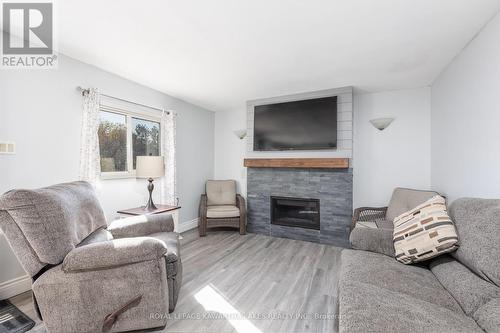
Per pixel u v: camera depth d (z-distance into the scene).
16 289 2.00
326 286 2.16
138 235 2.08
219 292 2.06
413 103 3.34
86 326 1.42
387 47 2.24
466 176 2.18
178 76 2.97
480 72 1.94
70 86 2.42
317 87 3.37
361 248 1.85
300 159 3.53
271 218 3.86
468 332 0.91
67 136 2.38
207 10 1.70
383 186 3.49
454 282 1.26
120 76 2.95
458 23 1.85
